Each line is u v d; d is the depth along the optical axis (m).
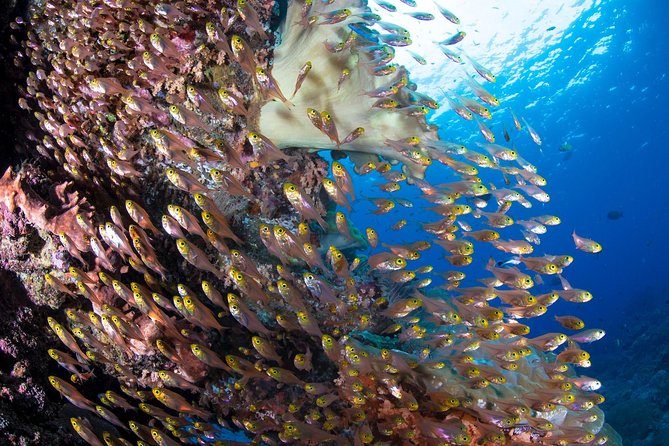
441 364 0.70
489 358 0.75
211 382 0.75
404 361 0.68
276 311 0.76
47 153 0.70
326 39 0.72
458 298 0.78
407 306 0.71
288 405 0.74
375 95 0.72
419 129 0.79
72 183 0.65
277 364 0.77
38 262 0.60
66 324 0.64
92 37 0.69
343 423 0.68
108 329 0.58
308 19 0.70
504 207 0.91
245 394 0.75
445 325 0.81
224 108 0.69
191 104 0.67
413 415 0.68
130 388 0.68
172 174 0.60
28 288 0.61
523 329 0.75
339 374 0.73
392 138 0.79
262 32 0.60
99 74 0.69
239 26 0.68
